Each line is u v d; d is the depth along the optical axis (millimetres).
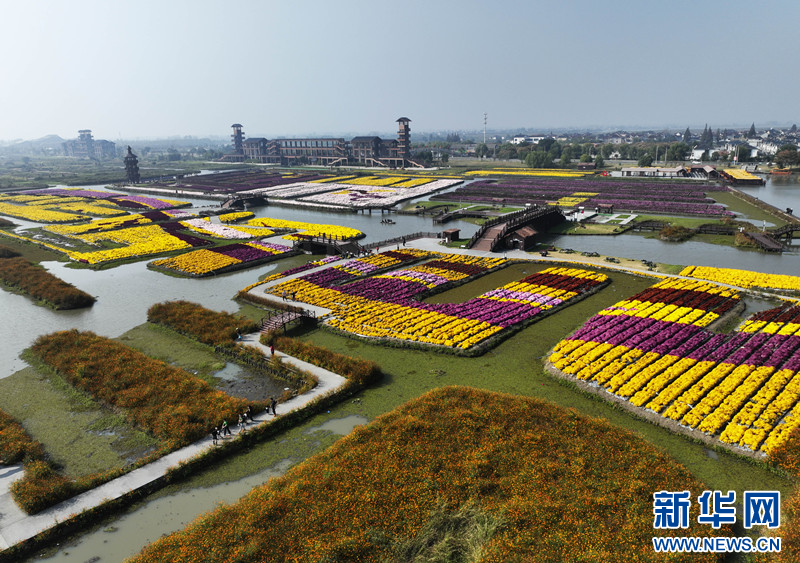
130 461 38906
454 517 31625
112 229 131750
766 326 57281
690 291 70562
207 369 53625
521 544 29406
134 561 28938
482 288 77062
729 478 34781
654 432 40156
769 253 93062
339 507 32438
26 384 51500
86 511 33188
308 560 28609
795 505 31000
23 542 30812
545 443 38188
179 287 82125
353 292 73500
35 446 39906
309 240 108062
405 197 174625
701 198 151875
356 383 48000
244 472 37688
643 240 106375
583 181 199000
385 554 29219
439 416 41906
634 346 53562
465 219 137625
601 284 75812
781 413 40375
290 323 62469
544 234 112750
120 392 47781
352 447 38438
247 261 94625
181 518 33469
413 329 59719
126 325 66875
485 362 53000
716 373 46688
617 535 29734
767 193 165500
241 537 30266
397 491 33750
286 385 49688
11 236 123375
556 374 49188
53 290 77125
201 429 41406
